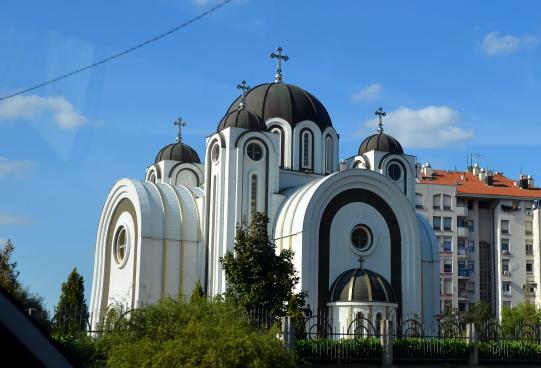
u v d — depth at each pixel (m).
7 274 35.41
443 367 30.56
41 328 4.60
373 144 55.44
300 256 43.06
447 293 85.25
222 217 46.44
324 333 31.36
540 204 90.44
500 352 31.94
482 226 90.00
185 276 47.06
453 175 96.25
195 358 19.28
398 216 47.53
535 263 88.88
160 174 62.00
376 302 41.91
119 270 49.81
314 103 55.28
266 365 19.83
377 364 29.23
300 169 52.88
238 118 48.47
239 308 23.53
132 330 21.94
